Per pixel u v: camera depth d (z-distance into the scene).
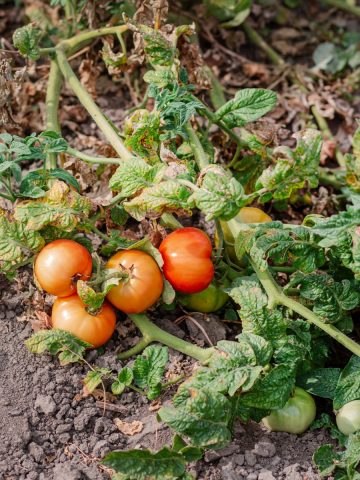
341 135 1.18
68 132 1.12
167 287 0.87
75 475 0.79
